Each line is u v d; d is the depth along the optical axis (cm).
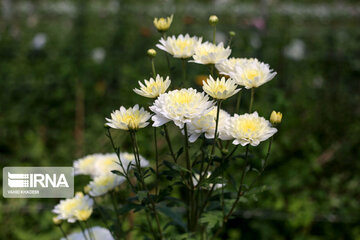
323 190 149
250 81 86
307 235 132
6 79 212
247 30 258
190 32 288
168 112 83
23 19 344
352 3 465
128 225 121
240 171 145
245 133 85
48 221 131
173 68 93
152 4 326
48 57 248
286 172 151
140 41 248
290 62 238
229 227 133
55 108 191
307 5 461
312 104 195
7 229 130
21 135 175
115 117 86
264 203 137
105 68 217
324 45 292
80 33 255
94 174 100
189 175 92
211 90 84
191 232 95
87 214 95
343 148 166
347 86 218
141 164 100
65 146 166
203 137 89
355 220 135
